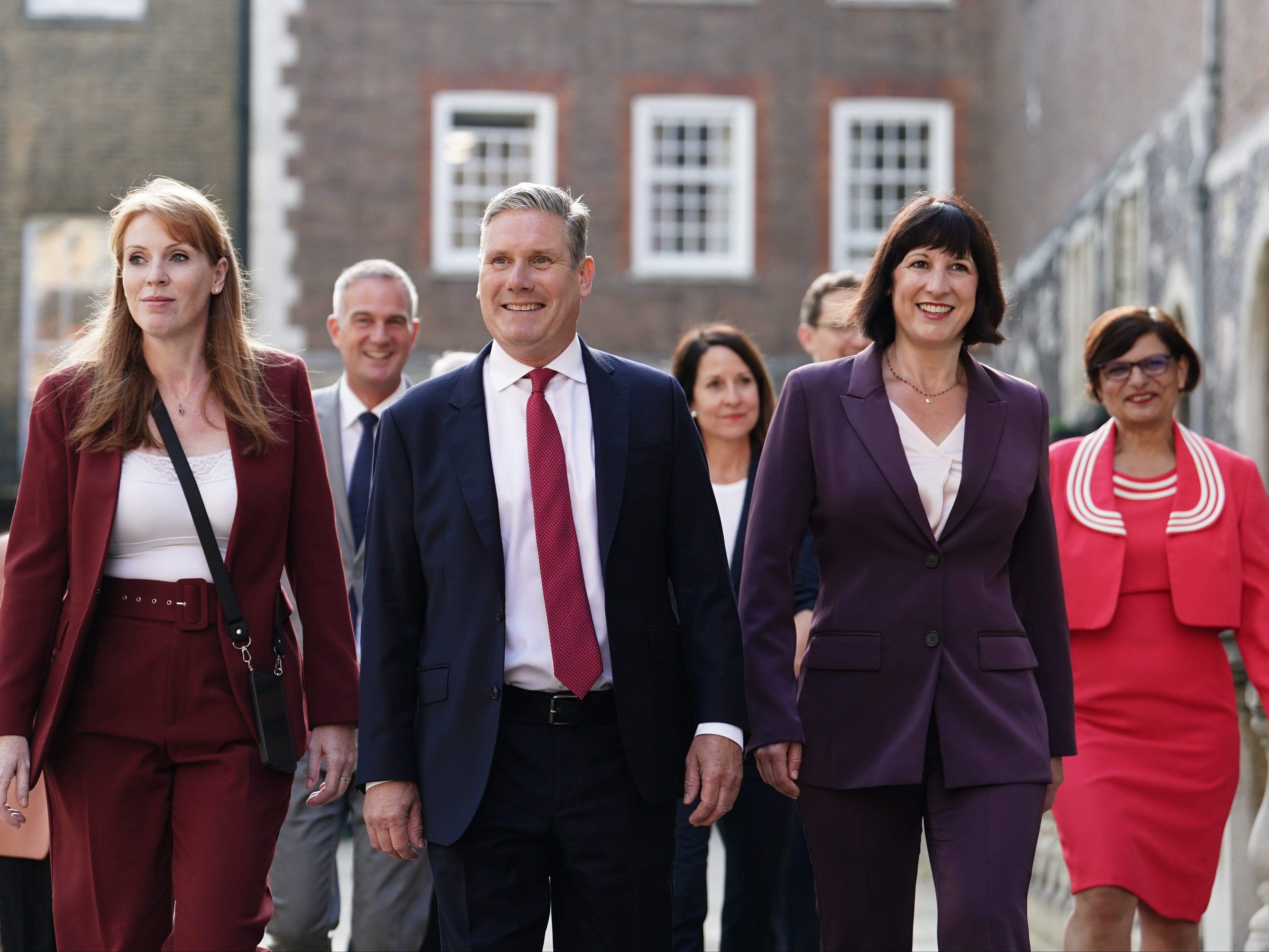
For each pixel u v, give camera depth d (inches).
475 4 713.0
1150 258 532.7
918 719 129.9
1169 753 167.3
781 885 189.9
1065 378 649.0
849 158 737.6
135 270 133.0
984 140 749.9
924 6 740.0
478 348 707.4
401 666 130.0
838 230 727.7
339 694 138.6
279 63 698.8
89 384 134.0
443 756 126.0
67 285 661.9
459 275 708.0
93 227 665.6
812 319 201.3
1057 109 661.9
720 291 722.8
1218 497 168.7
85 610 129.0
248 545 133.0
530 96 714.2
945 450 134.7
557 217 129.7
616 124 719.7
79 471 131.9
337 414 196.2
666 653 130.0
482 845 125.3
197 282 133.9
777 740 131.1
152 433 133.0
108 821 129.5
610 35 719.7
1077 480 174.2
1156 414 173.3
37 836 164.7
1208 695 168.4
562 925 131.6
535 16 716.0
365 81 704.4
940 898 127.7
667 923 130.1
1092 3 609.0
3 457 652.7
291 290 698.2
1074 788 167.8
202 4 676.7
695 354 195.3
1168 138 507.2
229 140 678.5
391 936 177.8
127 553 131.6
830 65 732.0
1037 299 700.0
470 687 125.8
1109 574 169.5
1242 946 202.7
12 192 662.5
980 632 132.3
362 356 195.5
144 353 135.4
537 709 126.3
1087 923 165.3
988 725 129.7
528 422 129.8
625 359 136.0
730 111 725.3
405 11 708.7
